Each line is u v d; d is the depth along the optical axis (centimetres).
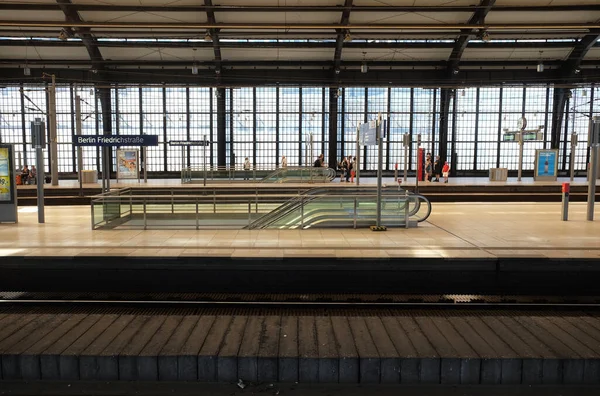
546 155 2575
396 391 464
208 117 3272
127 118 3250
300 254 895
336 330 565
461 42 2662
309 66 2959
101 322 591
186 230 1213
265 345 514
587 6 2288
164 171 3331
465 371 475
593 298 826
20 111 3177
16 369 485
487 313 724
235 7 2272
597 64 2988
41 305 775
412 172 3372
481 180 2852
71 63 2828
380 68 2998
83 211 1627
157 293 878
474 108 3303
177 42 2678
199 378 482
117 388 469
